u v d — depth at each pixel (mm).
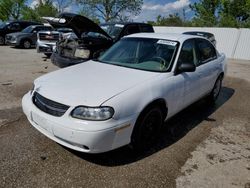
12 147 3129
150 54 3809
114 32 7656
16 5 38656
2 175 2607
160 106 3336
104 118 2576
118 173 2756
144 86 3025
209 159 3158
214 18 30578
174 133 3855
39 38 10375
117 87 2902
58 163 2863
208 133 3930
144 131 3152
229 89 7012
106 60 4082
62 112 2660
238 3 27891
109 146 2682
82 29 6211
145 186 2578
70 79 3189
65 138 2633
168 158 3115
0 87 5773
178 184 2641
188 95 3947
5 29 16703
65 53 6312
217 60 5141
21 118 4012
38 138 3375
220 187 2643
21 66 8633
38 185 2500
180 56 3738
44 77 3455
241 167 3029
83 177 2654
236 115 4824
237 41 16141
